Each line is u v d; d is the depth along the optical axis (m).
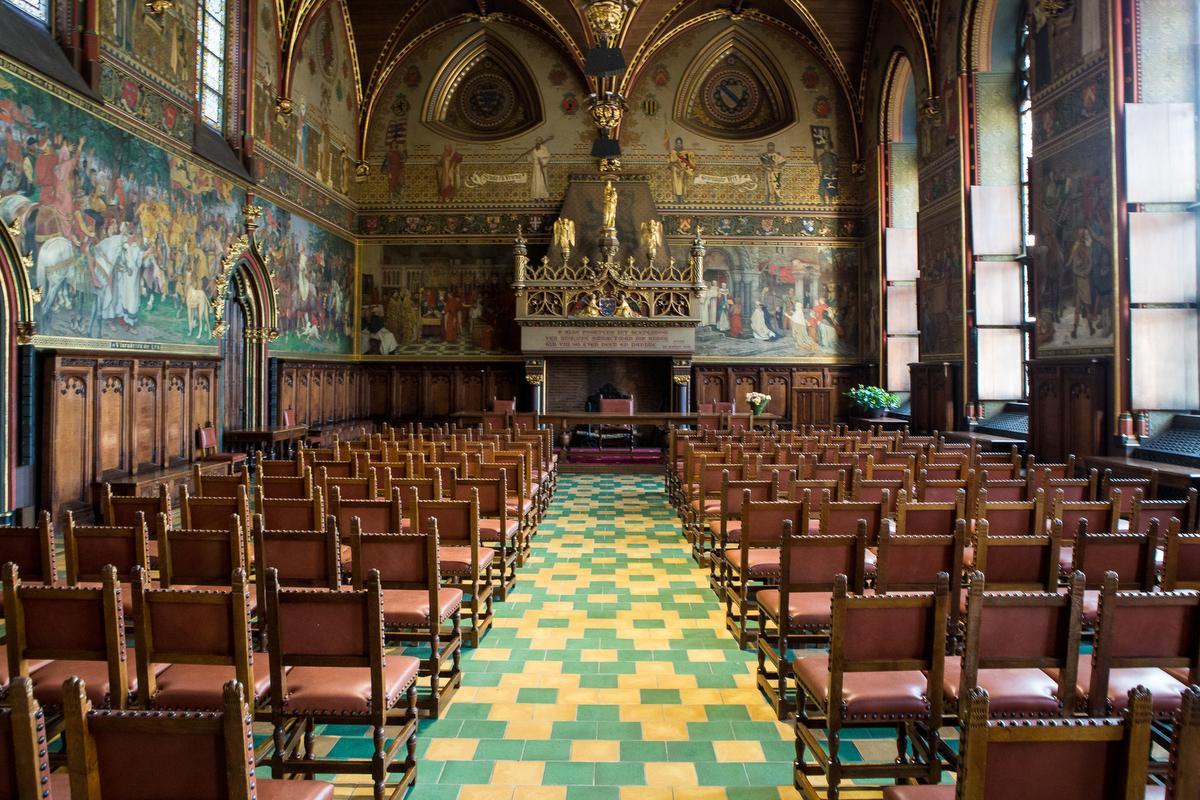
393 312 26.67
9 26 11.04
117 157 13.18
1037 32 15.83
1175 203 12.96
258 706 4.34
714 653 7.00
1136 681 4.37
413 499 6.98
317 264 22.81
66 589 4.04
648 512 14.29
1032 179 16.02
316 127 22.62
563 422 21.19
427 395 26.62
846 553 5.38
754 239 26.70
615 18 21.02
